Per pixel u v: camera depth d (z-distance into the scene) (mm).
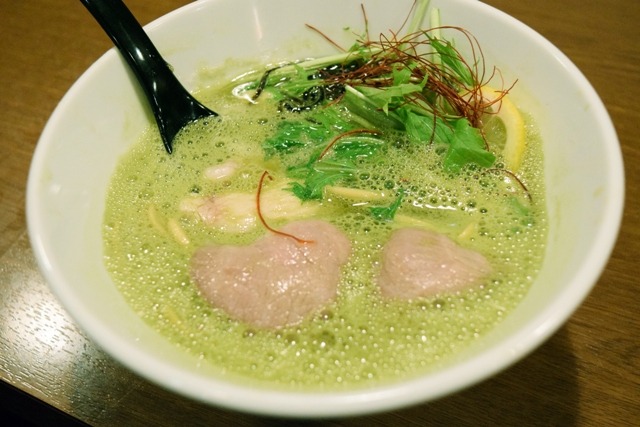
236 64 328
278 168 293
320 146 298
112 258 257
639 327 255
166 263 258
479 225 262
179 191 284
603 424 235
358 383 211
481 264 244
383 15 314
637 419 235
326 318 236
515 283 238
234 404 182
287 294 238
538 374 245
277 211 271
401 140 299
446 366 197
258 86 327
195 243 265
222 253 253
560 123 261
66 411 245
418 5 304
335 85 319
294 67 329
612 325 256
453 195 274
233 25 316
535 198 265
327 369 220
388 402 179
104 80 278
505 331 207
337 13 319
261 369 221
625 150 306
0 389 255
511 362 185
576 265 204
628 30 365
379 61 318
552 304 194
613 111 324
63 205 242
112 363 255
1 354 260
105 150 279
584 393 241
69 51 388
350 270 252
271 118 315
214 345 229
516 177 271
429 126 290
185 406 243
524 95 281
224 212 271
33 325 268
